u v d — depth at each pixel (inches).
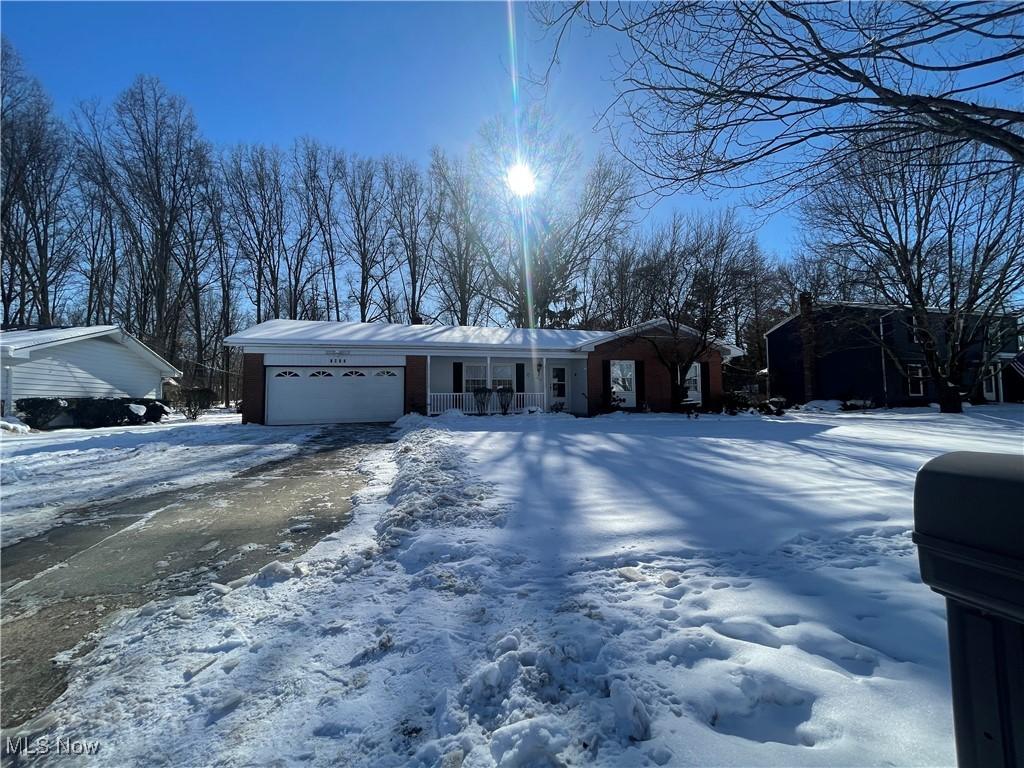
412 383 638.5
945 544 36.4
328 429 532.4
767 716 68.4
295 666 89.5
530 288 1095.6
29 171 1008.9
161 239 1136.2
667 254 749.9
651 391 729.6
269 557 149.7
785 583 114.7
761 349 1179.9
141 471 295.0
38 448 388.5
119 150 1112.2
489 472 251.8
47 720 78.0
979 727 34.0
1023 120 98.8
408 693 79.9
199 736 72.9
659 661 81.8
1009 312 624.7
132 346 745.0
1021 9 89.4
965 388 853.2
